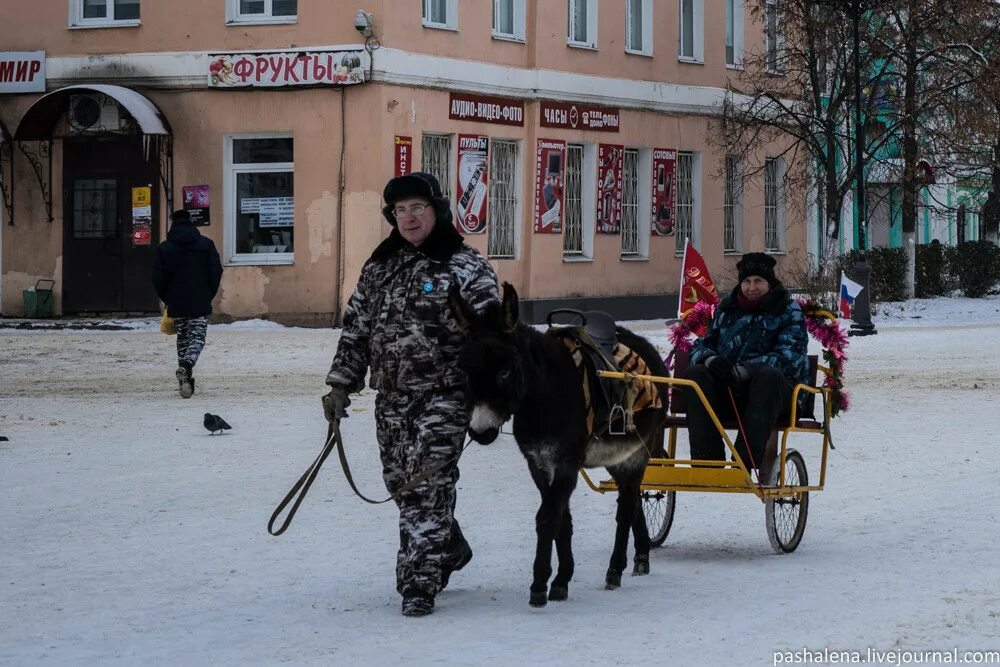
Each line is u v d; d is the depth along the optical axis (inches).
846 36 1434.5
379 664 271.0
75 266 1233.4
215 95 1192.8
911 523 427.8
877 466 537.6
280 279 1181.1
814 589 339.6
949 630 292.7
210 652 282.2
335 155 1162.6
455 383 317.7
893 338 1138.7
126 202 1219.9
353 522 430.3
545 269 1302.9
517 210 1289.4
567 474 319.0
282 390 782.5
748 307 418.6
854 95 1478.8
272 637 294.2
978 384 816.3
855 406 723.4
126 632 299.4
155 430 628.4
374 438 609.0
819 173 1504.7
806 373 420.5
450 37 1212.5
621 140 1392.7
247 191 1197.7
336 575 357.7
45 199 1232.8
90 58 1221.1
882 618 304.7
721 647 281.3
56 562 372.8
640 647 281.9
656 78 1438.2
